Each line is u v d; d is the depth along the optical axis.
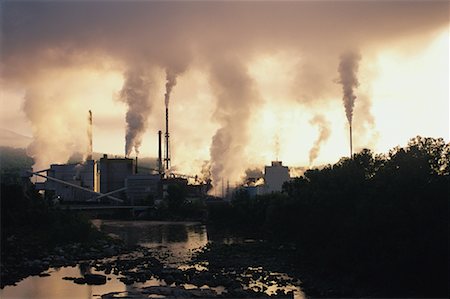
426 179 88.19
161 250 153.75
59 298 85.56
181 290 88.81
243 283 95.56
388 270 86.50
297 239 124.12
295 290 89.25
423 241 80.75
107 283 99.12
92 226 178.00
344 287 89.94
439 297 79.31
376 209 88.56
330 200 106.88
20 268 115.31
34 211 161.38
